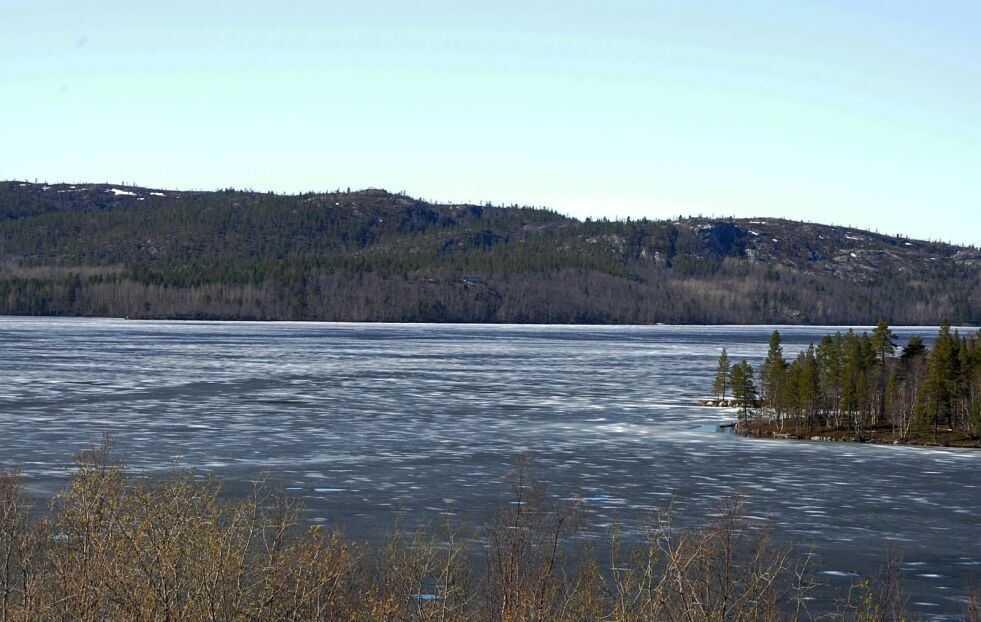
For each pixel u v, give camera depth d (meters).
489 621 21.16
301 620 18.08
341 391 103.00
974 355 83.06
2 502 22.23
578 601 22.17
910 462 63.00
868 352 88.81
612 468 57.44
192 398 91.75
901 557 37.53
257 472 52.44
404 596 21.95
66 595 17.27
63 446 59.22
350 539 35.31
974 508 47.34
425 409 87.62
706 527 38.72
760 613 22.70
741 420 84.19
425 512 42.75
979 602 31.28
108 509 18.58
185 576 17.53
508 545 26.73
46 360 135.88
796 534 40.88
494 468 56.00
